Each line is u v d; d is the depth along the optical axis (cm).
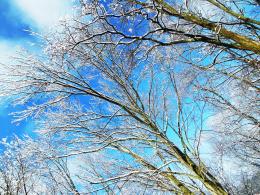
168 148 729
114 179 631
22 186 840
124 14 484
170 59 698
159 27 524
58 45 505
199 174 679
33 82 659
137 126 727
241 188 1009
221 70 660
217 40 511
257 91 724
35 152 728
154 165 744
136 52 569
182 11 541
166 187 689
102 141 675
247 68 649
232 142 857
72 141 708
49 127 715
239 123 817
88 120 723
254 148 899
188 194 677
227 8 557
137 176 670
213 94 747
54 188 838
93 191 615
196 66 652
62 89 692
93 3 479
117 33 479
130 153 747
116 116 738
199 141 668
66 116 729
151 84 764
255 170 1021
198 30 569
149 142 748
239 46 520
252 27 545
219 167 818
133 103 761
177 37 593
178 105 708
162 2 525
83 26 486
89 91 717
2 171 816
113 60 729
